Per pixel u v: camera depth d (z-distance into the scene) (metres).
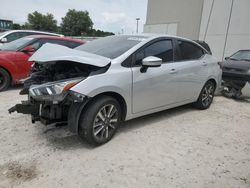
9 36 8.45
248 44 12.74
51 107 2.79
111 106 3.09
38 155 2.79
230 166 2.75
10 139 3.16
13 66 5.57
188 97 4.39
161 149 3.07
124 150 3.00
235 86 6.16
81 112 2.88
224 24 13.82
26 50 5.78
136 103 3.39
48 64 3.20
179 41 4.17
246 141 3.44
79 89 2.69
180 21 17.30
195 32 16.34
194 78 4.36
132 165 2.67
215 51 14.48
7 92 5.57
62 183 2.32
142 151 3.00
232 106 5.37
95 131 2.97
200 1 15.76
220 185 2.40
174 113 4.60
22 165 2.58
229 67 6.29
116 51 3.39
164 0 18.31
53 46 3.46
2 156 2.74
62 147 3.01
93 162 2.70
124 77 3.12
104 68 3.00
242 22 12.90
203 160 2.85
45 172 2.48
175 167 2.68
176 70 3.91
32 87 3.02
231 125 4.07
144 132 3.59
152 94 3.58
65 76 2.90
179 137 3.47
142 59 3.42
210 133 3.68
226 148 3.19
